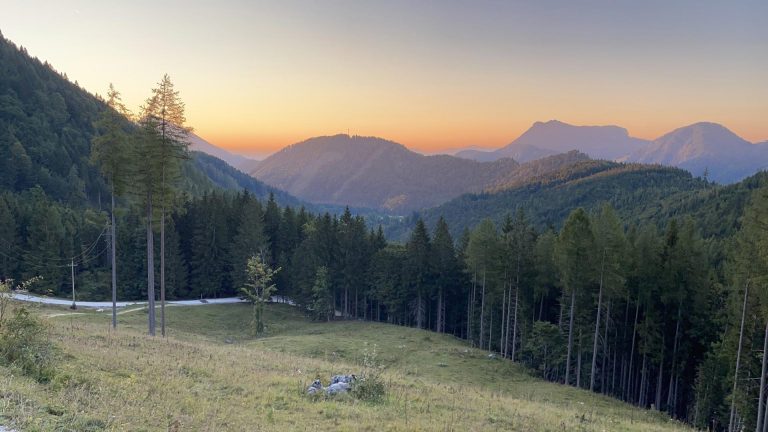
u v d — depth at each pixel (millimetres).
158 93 33688
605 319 45750
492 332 63250
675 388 44781
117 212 37656
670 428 23344
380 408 16297
